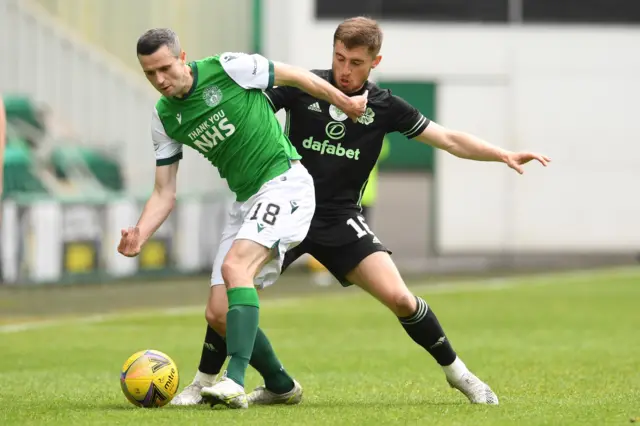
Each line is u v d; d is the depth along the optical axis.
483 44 96.81
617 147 98.00
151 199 22.45
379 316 50.00
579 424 19.45
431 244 98.50
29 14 89.62
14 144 75.75
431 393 25.72
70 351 36.62
